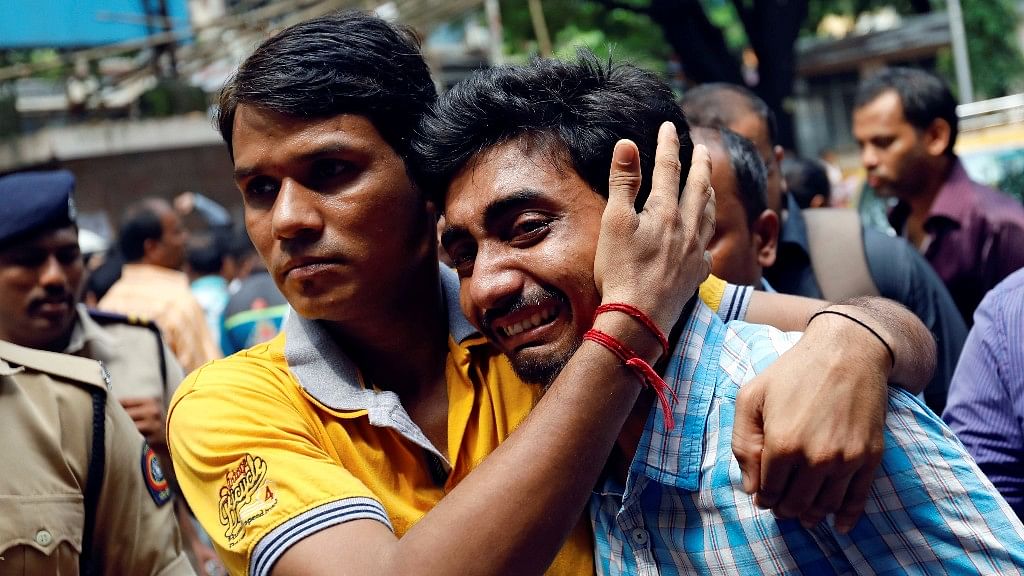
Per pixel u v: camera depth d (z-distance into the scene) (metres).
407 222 1.38
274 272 1.37
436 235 1.46
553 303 1.26
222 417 1.33
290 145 1.32
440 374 1.48
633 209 1.22
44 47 8.55
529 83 1.29
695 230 1.27
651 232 1.22
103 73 9.18
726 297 1.58
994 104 5.75
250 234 1.39
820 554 1.26
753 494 1.23
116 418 1.82
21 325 2.33
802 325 1.53
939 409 2.53
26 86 9.62
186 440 1.36
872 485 1.20
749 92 2.96
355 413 1.36
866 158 3.47
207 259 5.64
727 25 13.27
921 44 12.66
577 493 1.15
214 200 8.83
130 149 8.05
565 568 1.41
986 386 1.83
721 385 1.34
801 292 2.53
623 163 1.22
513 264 1.26
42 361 1.76
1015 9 15.74
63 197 2.35
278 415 1.34
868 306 1.31
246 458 1.29
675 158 1.28
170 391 2.69
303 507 1.22
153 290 3.74
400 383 1.47
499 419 1.43
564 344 1.27
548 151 1.27
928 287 2.53
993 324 1.84
